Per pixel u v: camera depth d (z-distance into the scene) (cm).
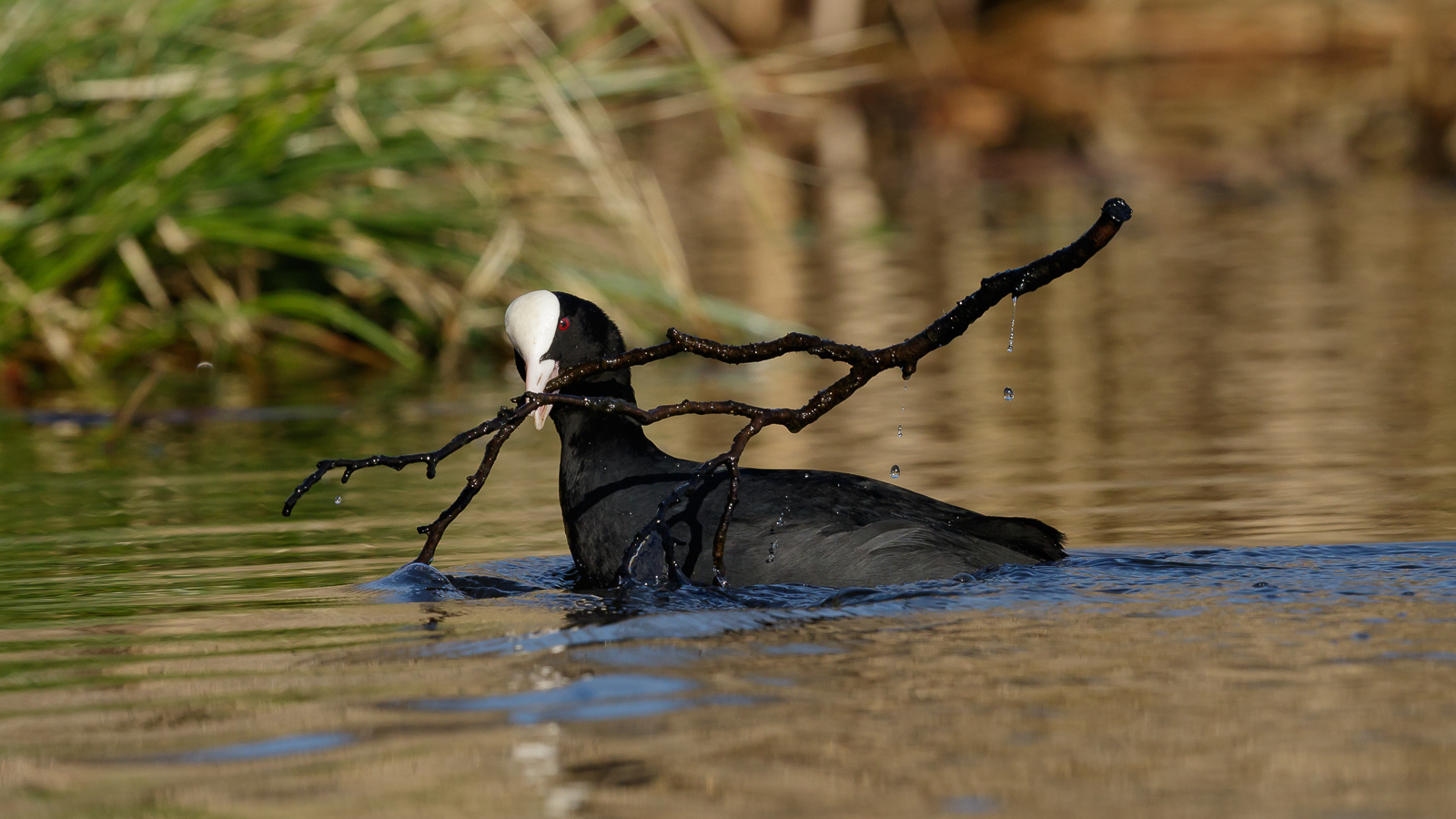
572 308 1365
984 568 1147
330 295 2650
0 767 765
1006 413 2023
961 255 3412
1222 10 5769
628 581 1173
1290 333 2530
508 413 1180
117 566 1312
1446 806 662
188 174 2309
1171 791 689
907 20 5688
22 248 2350
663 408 1158
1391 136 4962
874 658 907
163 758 770
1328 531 1320
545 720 804
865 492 1212
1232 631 953
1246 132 5153
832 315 2678
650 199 2553
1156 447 1775
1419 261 3219
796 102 3130
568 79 2528
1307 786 689
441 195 2642
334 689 885
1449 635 931
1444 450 1680
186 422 2133
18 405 2300
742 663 901
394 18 2448
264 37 2500
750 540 1166
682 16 2609
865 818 666
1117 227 1072
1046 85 5612
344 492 1677
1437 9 4912
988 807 675
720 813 673
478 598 1163
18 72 2238
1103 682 849
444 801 695
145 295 2564
